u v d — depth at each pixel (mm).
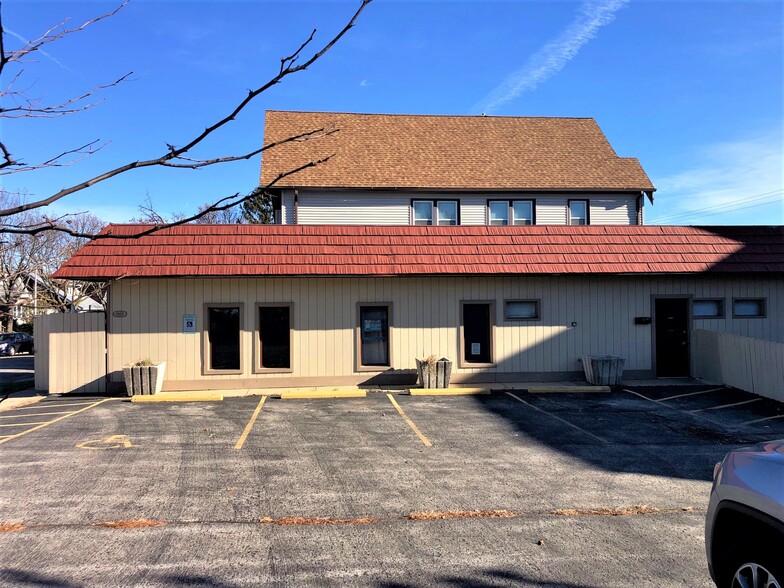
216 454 8594
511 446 9242
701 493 7043
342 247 15203
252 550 5281
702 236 16375
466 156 25062
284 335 15164
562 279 15875
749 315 16359
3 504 6441
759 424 10969
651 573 4852
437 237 15734
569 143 26781
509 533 5738
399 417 11336
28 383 17109
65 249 22781
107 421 10891
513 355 15672
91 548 5289
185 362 14617
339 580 4699
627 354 15984
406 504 6562
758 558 3596
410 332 15422
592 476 7715
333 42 2154
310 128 25438
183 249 14664
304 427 10422
